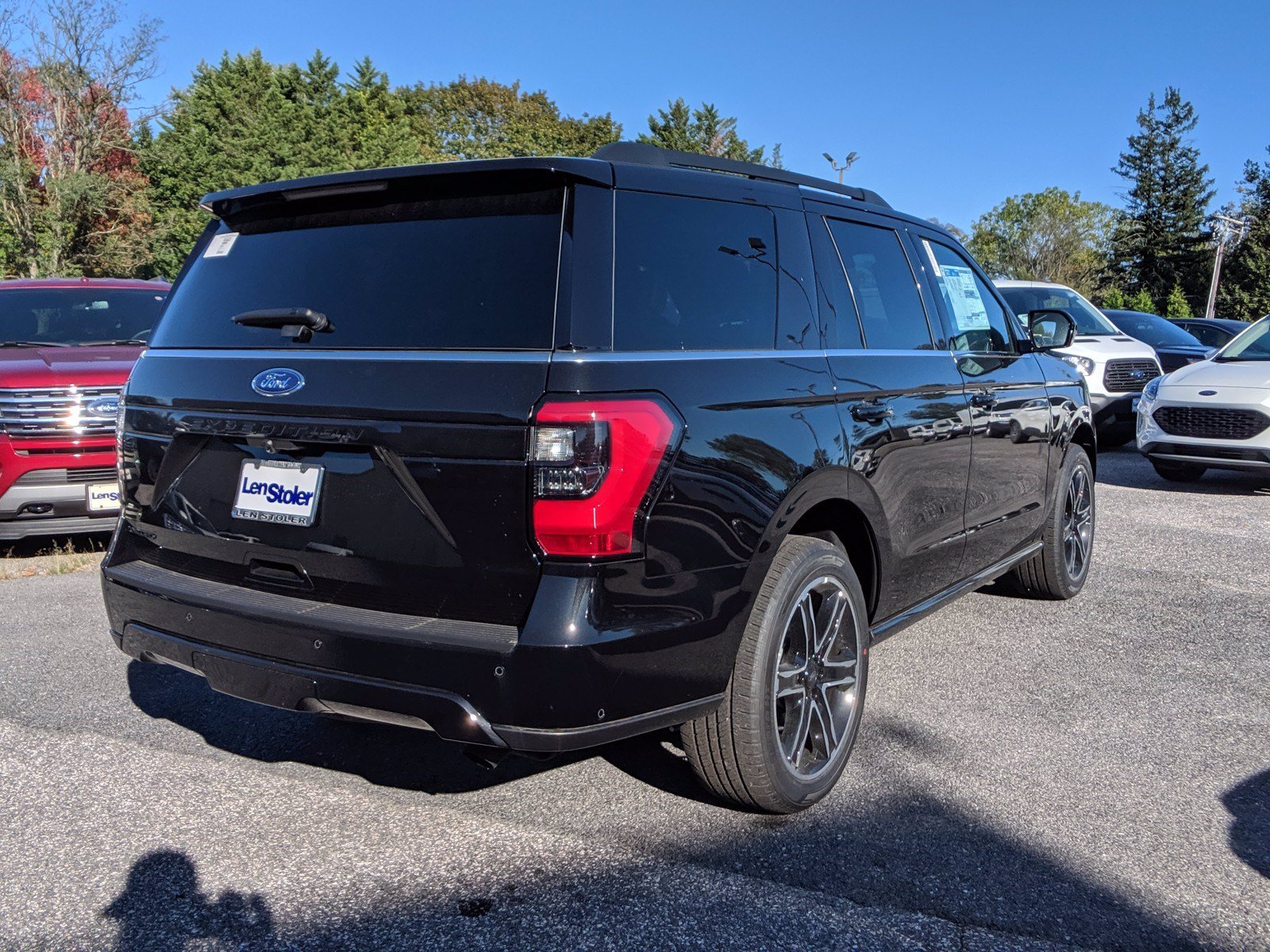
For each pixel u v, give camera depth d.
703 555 2.47
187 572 2.90
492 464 2.29
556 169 2.47
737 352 2.75
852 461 3.05
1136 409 9.92
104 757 3.35
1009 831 2.82
